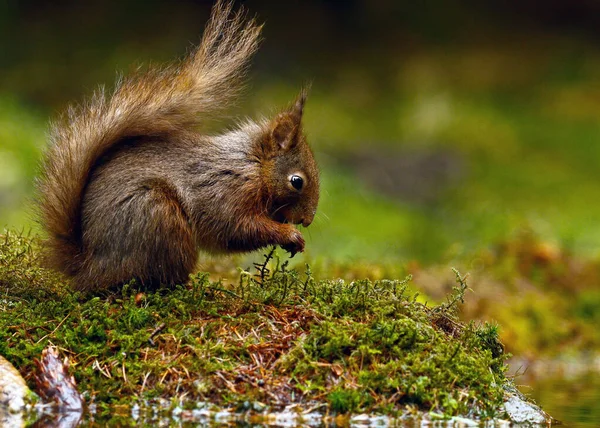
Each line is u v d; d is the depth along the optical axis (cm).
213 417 898
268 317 1009
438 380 939
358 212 2611
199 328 988
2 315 1011
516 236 2012
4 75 3622
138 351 956
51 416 897
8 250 1181
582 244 2178
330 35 4331
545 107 3828
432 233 2339
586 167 3256
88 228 1062
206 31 1133
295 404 911
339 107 3697
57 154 1088
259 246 1124
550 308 1750
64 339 967
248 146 1141
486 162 3266
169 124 1102
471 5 4584
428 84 3956
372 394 921
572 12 4597
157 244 1047
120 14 4122
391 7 4488
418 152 3253
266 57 4066
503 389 1002
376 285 1095
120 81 1146
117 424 875
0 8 4006
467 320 1590
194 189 1098
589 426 984
